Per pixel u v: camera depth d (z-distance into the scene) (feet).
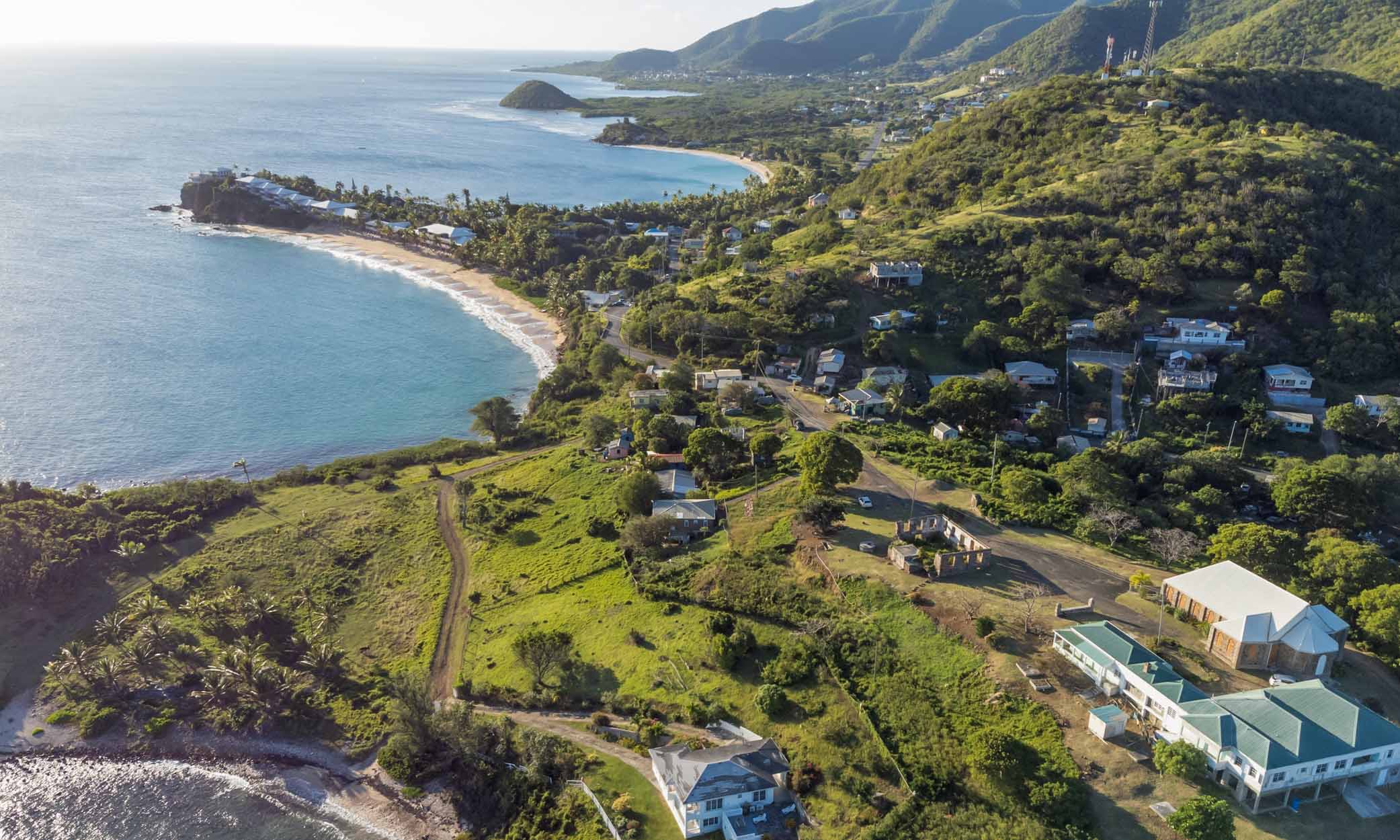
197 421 613.11
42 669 349.41
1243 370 579.89
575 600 361.10
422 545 428.15
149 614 368.07
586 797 259.60
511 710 307.37
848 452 388.57
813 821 237.66
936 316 645.92
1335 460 470.39
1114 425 546.26
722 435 456.86
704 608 332.19
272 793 291.17
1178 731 232.53
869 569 329.72
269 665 331.77
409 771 291.58
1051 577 323.98
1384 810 215.10
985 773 230.48
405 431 611.06
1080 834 212.02
